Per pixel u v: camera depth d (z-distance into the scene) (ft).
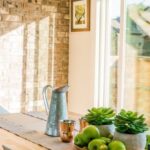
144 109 13.73
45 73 16.20
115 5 14.74
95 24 15.06
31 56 15.75
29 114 8.82
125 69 14.51
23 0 15.38
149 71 13.48
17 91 15.43
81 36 15.94
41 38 15.99
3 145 5.80
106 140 5.22
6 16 14.98
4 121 7.84
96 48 15.12
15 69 15.34
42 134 6.66
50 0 16.11
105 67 15.25
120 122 5.26
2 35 14.93
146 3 13.55
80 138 5.40
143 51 13.74
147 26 13.55
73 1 16.38
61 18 16.49
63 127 6.13
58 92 6.67
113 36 14.90
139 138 5.19
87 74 15.60
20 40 15.40
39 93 16.06
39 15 15.85
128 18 14.32
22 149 5.57
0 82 14.97
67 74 16.79
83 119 6.30
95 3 15.01
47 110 7.12
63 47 16.66
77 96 16.28
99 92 15.25
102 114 5.89
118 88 14.46
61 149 5.65
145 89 13.67
